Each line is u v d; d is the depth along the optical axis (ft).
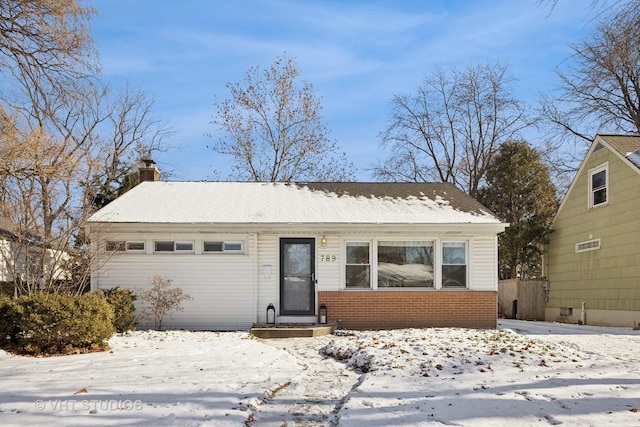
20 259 51.11
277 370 30.09
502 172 91.04
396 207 56.90
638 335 47.96
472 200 59.62
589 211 65.77
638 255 56.03
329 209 56.13
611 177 61.31
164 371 28.78
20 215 43.83
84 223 48.21
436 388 25.45
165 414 20.38
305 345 42.45
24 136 44.09
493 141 104.17
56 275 47.47
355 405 22.41
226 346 39.09
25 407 21.02
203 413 20.62
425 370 29.37
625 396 23.58
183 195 59.26
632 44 34.55
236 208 55.88
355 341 39.06
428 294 53.31
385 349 34.63
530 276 106.22
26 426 18.75
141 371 28.71
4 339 36.50
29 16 43.32
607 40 65.31
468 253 53.88
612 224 60.85
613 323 60.18
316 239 53.42
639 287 55.72
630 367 30.66
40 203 44.98
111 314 38.32
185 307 52.16
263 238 53.16
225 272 52.60
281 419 21.06
